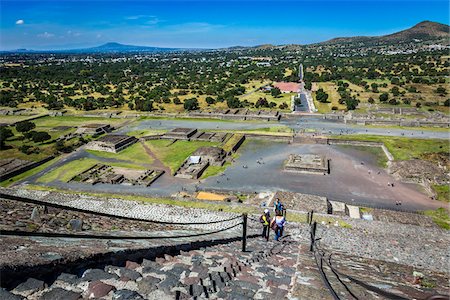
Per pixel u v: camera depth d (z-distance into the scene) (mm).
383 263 17891
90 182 69625
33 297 5836
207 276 9062
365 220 43906
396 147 84312
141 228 17344
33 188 66062
